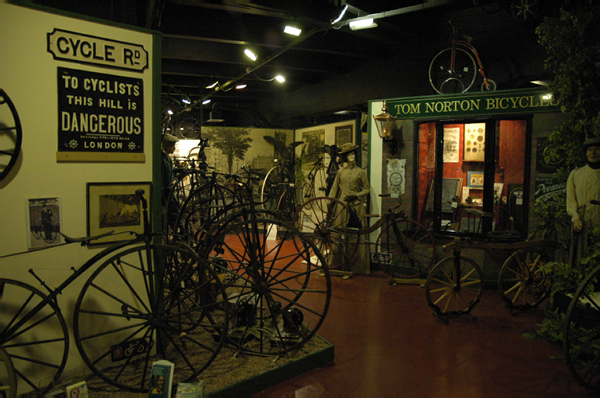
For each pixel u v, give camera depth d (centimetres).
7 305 243
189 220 423
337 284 527
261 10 566
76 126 262
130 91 282
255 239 309
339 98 959
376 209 579
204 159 643
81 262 269
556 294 364
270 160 988
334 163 780
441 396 265
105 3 356
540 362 313
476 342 350
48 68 251
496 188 508
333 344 346
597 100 365
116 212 281
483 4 593
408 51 768
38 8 246
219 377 270
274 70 980
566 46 380
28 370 251
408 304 450
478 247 398
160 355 303
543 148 480
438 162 521
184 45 805
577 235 366
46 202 254
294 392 270
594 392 270
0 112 236
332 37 758
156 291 300
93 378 269
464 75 682
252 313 328
